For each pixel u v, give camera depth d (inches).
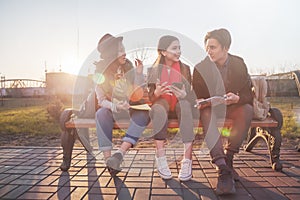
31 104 458.9
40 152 119.6
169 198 69.3
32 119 247.9
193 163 98.6
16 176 86.8
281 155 110.2
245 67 82.6
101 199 69.0
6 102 502.9
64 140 91.0
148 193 72.6
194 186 77.3
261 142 138.1
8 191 74.5
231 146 78.3
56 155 114.0
